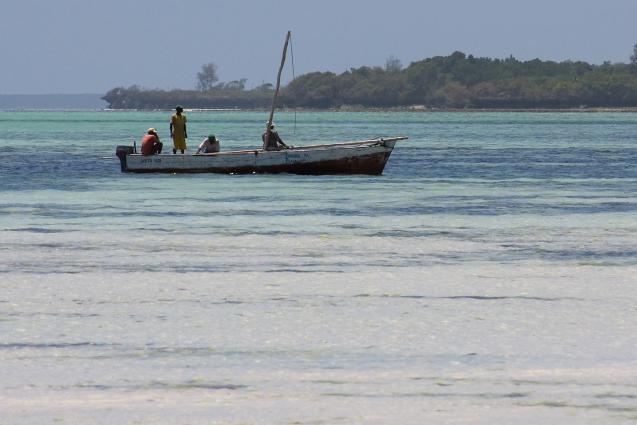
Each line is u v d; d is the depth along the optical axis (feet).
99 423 117.19
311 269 202.80
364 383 130.62
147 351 143.84
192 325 157.69
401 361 139.44
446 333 153.48
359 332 154.10
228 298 176.35
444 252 223.51
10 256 215.92
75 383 130.31
